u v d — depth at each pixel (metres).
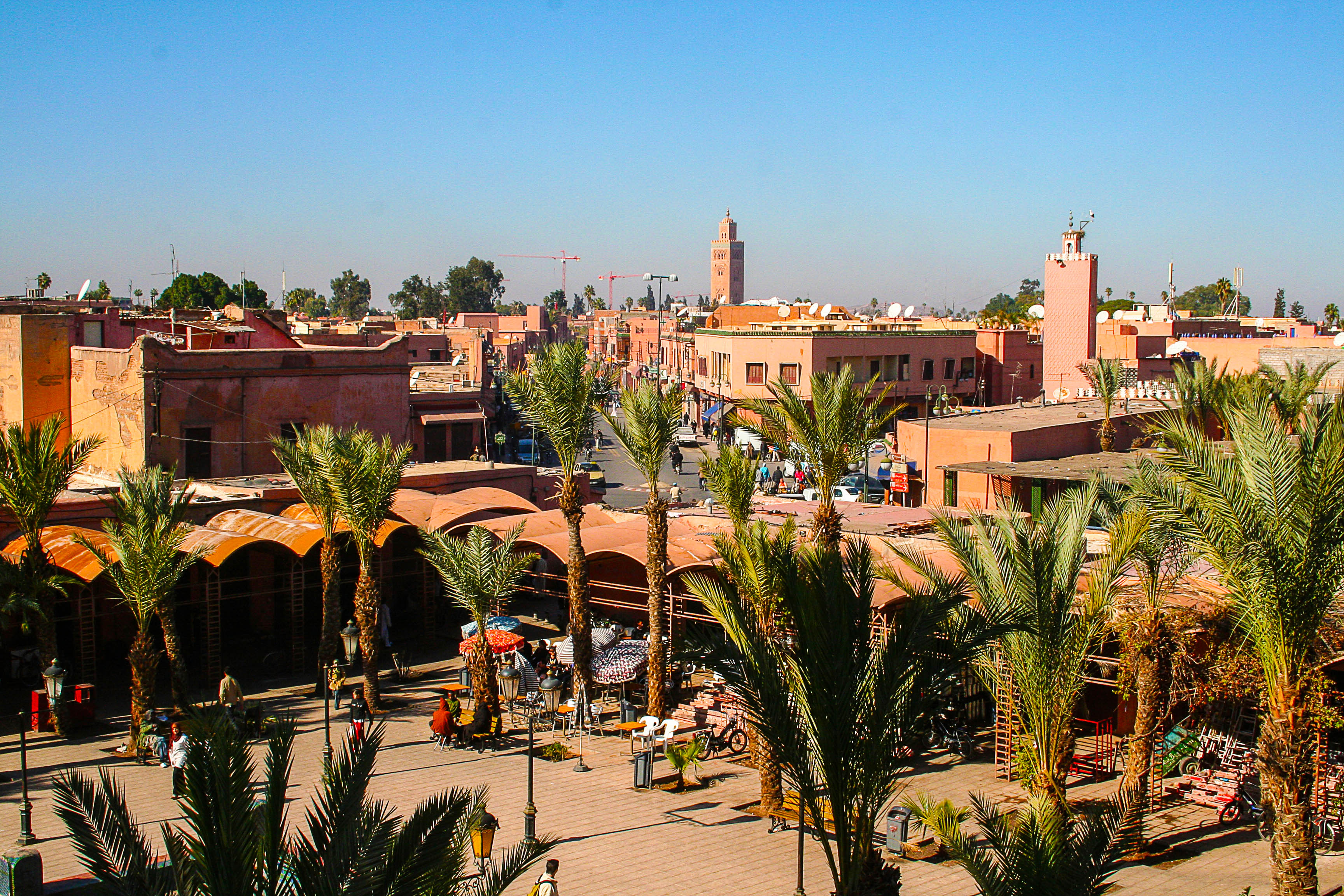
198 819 9.46
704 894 15.98
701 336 83.38
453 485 39.03
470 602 24.81
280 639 32.41
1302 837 14.48
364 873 9.62
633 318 166.00
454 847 10.95
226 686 23.89
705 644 13.48
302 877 9.66
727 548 20.12
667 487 57.59
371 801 12.30
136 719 22.66
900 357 73.75
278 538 28.22
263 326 49.66
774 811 19.73
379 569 31.06
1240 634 19.09
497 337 133.25
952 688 19.08
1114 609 18.70
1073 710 16.42
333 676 26.58
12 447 23.61
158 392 36.78
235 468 38.97
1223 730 21.12
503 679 23.25
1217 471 14.46
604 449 74.44
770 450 65.50
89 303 61.28
